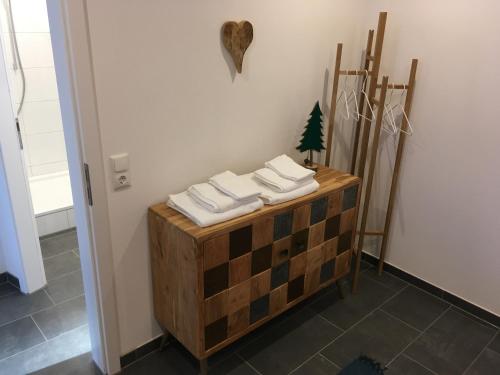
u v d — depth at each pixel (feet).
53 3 4.45
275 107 7.07
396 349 6.88
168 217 5.54
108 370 6.21
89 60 4.70
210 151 6.36
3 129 6.91
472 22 6.62
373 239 9.18
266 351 6.74
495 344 7.07
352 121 8.68
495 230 7.16
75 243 9.93
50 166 11.55
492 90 6.64
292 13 6.71
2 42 6.63
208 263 5.31
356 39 8.01
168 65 5.44
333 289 8.40
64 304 7.79
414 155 7.91
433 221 7.97
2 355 6.59
